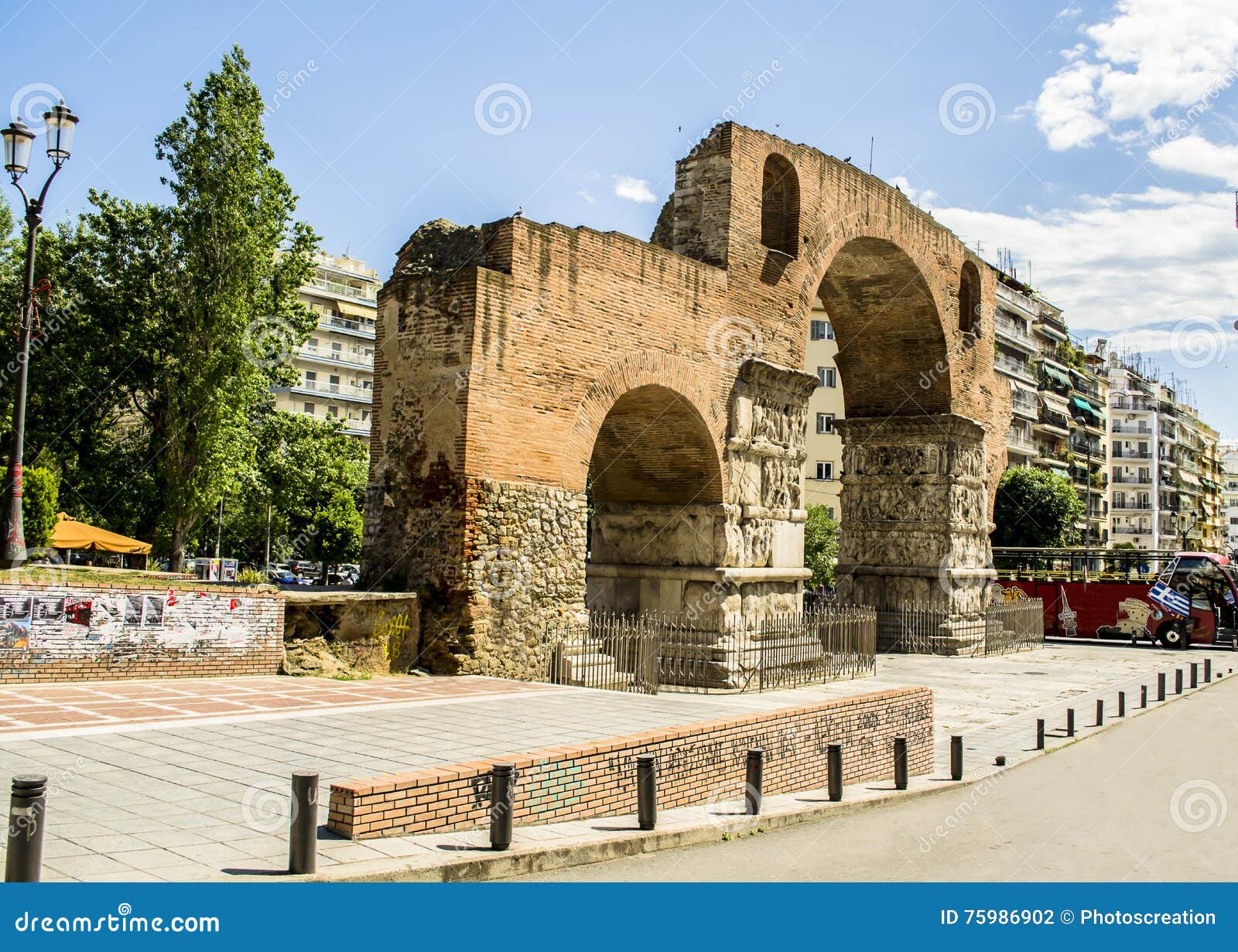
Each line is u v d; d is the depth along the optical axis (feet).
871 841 40.83
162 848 28.58
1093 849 40.47
